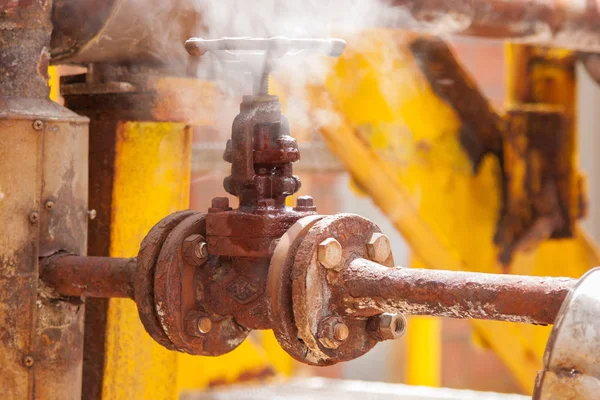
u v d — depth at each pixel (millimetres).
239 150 2479
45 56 3004
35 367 2893
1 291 2826
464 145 4902
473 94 4914
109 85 3379
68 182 2973
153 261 2568
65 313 2957
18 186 2838
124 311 3438
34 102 2930
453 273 2252
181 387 5711
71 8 3047
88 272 2820
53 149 2918
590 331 1921
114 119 3445
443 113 4824
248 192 2504
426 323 8125
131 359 3461
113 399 3422
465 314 2223
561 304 2047
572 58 5266
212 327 2600
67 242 2973
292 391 6133
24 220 2854
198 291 2586
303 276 2275
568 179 5199
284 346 2379
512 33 4039
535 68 5234
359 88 4551
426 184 4746
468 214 4895
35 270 2869
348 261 2387
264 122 2488
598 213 12156
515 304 2135
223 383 5988
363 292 2338
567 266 5258
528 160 5078
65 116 2955
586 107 12023
